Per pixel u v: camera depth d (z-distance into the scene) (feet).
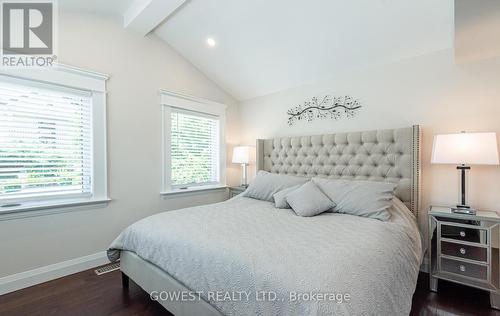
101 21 8.46
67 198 7.83
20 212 6.85
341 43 8.36
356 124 9.52
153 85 9.95
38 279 7.15
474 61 7.27
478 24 5.30
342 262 3.79
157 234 5.68
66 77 7.66
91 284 7.13
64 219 7.69
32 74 7.06
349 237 4.95
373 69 9.12
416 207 7.85
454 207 7.33
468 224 6.31
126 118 9.12
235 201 9.12
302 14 7.61
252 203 8.79
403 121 8.48
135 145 9.39
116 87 8.84
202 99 11.76
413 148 7.93
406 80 8.42
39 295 6.54
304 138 10.61
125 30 9.09
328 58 9.16
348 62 9.16
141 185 9.57
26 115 7.10
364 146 9.02
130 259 6.35
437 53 7.83
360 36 7.92
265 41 9.07
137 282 6.09
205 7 8.16
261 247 4.41
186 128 11.34
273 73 10.77
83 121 8.16
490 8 4.71
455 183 7.56
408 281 4.64
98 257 8.38
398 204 7.54
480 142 6.36
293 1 7.25
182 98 10.95
